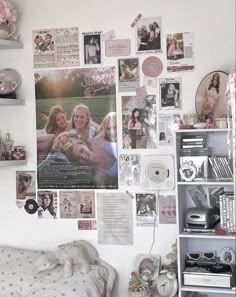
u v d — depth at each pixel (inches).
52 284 104.8
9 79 119.5
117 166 115.7
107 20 115.3
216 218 108.2
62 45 118.3
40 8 119.5
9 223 123.6
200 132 105.9
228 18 108.6
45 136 120.1
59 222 120.2
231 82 95.0
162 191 113.3
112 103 115.5
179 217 103.7
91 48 116.4
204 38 109.9
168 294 104.3
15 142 122.3
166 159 112.3
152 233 114.2
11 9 115.5
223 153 109.0
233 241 109.4
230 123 100.0
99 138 116.6
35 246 122.0
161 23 112.0
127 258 116.0
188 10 110.5
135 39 113.8
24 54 120.9
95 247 117.9
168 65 112.0
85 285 104.6
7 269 112.1
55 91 119.0
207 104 107.6
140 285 109.6
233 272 103.3
